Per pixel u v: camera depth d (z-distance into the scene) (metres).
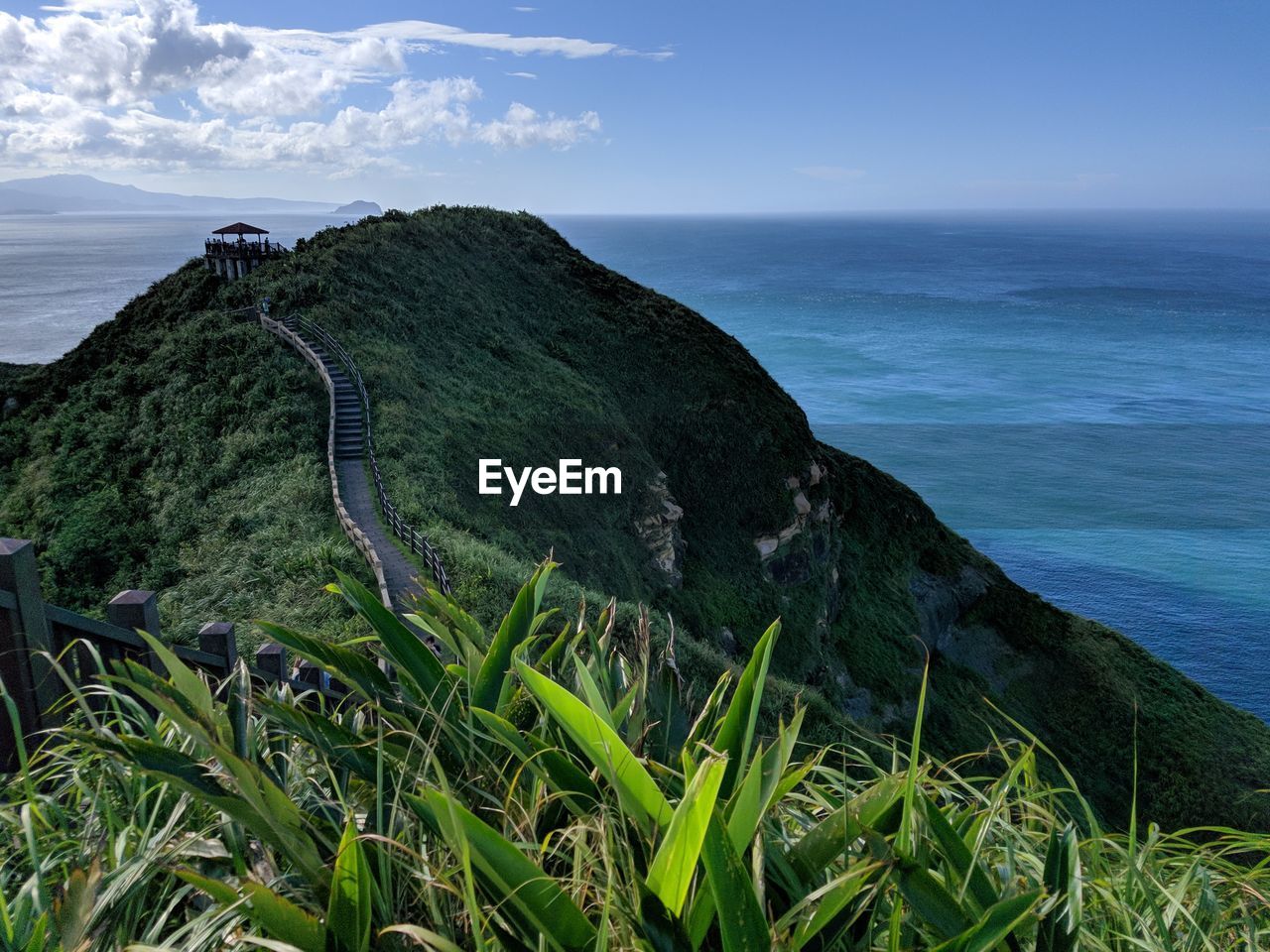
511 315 52.00
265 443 29.27
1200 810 45.31
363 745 2.25
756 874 1.74
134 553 25.66
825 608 49.94
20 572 3.31
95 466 31.08
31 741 3.41
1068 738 50.03
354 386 33.28
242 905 1.80
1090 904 2.42
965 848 1.93
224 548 23.06
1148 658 55.50
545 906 1.68
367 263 47.03
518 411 40.75
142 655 3.86
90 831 2.32
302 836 1.80
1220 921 2.37
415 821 2.21
